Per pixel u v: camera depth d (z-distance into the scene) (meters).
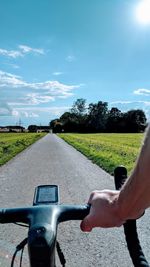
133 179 0.95
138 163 0.93
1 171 16.31
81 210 1.23
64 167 17.75
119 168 1.30
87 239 6.43
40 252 0.99
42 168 17.39
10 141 48.28
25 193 10.53
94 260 5.52
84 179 13.44
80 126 175.62
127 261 5.46
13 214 1.25
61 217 1.24
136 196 0.94
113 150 29.77
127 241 1.30
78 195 10.23
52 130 186.12
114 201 1.06
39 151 31.06
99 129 166.62
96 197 1.12
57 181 13.00
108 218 1.06
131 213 1.00
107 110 168.88
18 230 6.91
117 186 1.28
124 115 159.00
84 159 22.47
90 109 172.25
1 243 6.17
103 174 14.85
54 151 31.02
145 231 6.76
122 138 72.12
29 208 1.27
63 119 196.00
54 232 1.09
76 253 5.80
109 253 5.78
